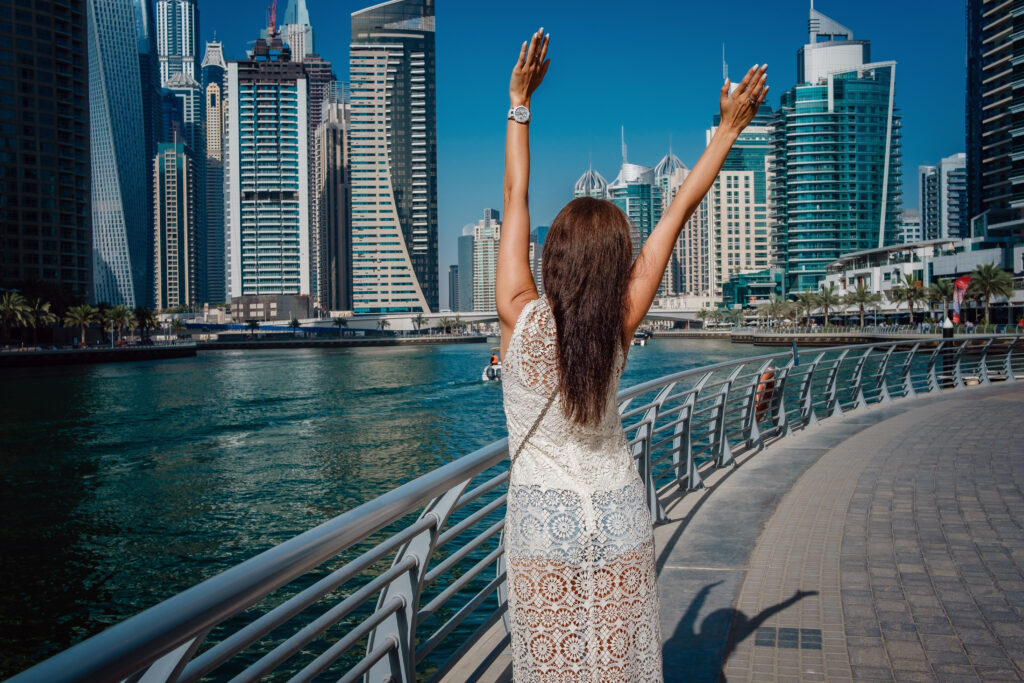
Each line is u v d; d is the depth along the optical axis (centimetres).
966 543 527
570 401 152
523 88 181
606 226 157
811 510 634
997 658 351
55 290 12312
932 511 616
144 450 3381
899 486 710
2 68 12681
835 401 1266
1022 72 10838
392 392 6056
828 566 488
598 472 158
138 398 5700
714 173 175
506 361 162
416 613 249
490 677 342
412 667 246
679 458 729
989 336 1778
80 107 13712
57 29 13275
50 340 12400
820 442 983
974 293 9094
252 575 145
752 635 385
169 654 134
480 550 1428
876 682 332
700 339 19288
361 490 2531
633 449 607
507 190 180
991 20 12762
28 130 12938
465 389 6278
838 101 19275
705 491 722
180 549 1881
